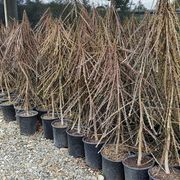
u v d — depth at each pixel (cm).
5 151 321
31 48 393
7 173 278
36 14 686
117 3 414
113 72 252
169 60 214
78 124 300
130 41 276
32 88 381
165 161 221
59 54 332
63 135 320
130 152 253
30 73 387
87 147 275
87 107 302
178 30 228
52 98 345
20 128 364
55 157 303
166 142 225
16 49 384
